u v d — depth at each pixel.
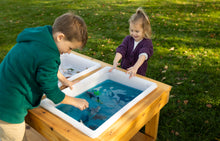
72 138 1.03
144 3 6.96
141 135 1.89
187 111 2.27
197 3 6.73
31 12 6.62
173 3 6.82
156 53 3.61
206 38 4.20
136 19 1.82
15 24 5.57
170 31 4.59
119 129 1.09
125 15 5.78
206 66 3.17
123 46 2.03
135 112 1.23
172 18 5.41
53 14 6.29
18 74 1.06
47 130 1.17
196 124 2.09
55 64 1.09
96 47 3.94
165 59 3.41
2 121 1.12
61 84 1.55
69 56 2.07
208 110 2.27
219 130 2.01
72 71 1.92
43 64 1.04
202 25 4.90
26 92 1.10
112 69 1.78
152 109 1.38
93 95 1.59
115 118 1.16
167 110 2.29
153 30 4.64
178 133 1.99
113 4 6.98
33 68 1.05
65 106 1.45
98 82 1.74
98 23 5.27
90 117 1.35
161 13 5.82
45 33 1.08
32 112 1.24
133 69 1.68
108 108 1.45
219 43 3.97
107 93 1.63
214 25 4.89
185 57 3.46
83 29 1.15
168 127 2.06
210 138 1.93
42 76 1.04
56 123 1.14
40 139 1.85
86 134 1.05
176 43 3.99
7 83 1.08
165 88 1.52
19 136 1.20
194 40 4.11
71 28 1.09
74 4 7.23
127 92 1.65
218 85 2.70
